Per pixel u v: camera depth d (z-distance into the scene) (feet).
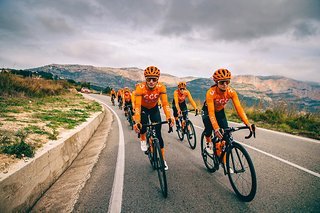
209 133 14.49
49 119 25.07
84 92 188.96
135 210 9.72
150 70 12.94
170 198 10.80
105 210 9.73
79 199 10.72
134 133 27.89
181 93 22.79
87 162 16.39
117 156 17.79
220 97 12.94
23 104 37.14
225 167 12.87
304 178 12.89
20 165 9.87
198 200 10.58
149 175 13.80
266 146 20.29
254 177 9.80
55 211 9.70
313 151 18.57
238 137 24.38
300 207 9.76
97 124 32.63
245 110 41.63
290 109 36.68
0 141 13.79
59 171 13.66
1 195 8.03
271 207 9.80
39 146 13.38
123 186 12.17
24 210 9.34
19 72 82.07
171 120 12.86
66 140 15.98
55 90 71.51
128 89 38.47
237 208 9.80
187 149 20.17
